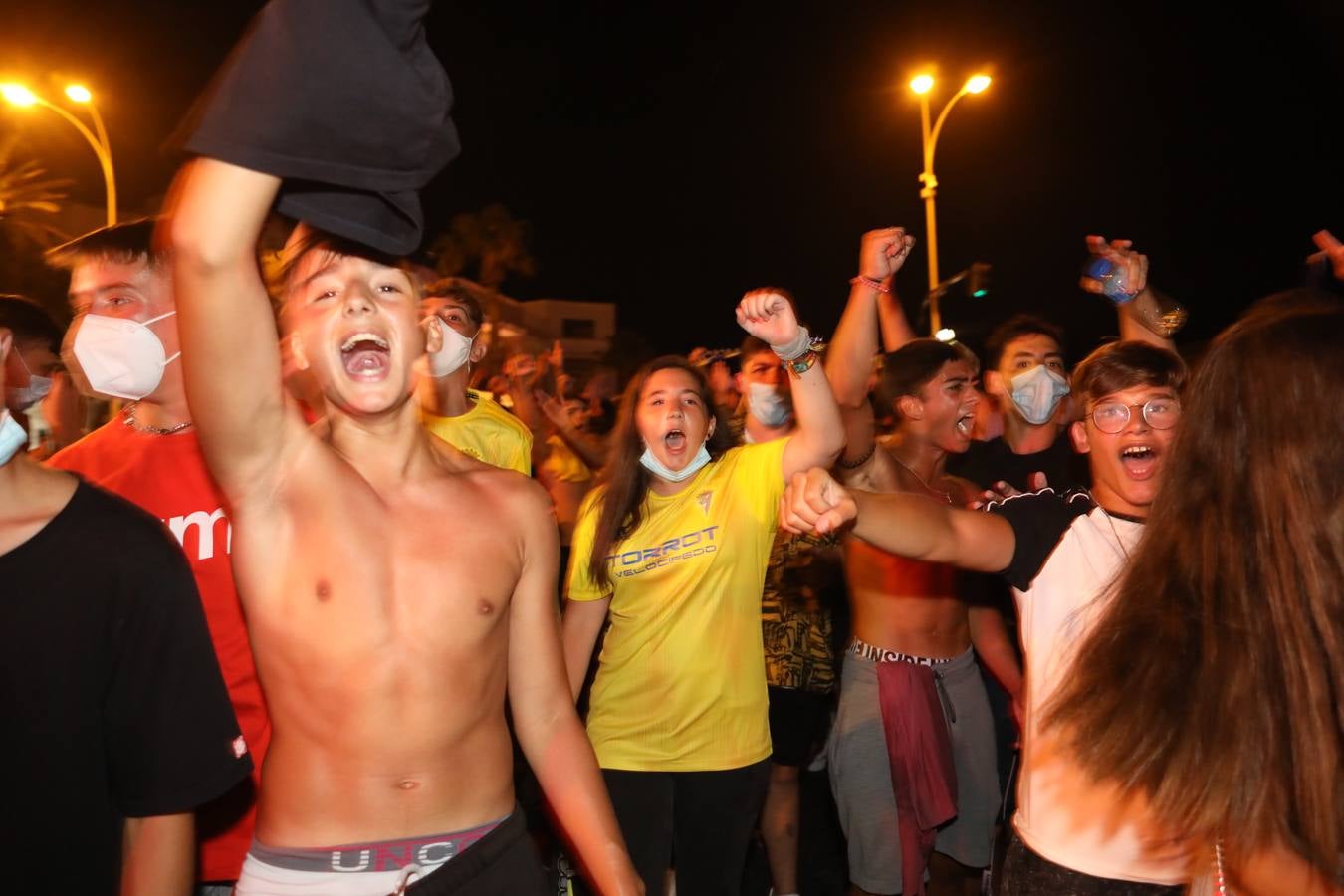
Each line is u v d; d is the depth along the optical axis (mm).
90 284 2652
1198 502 1760
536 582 2307
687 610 3764
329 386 2062
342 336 2031
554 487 5789
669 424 3891
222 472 1976
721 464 3902
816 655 4668
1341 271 3512
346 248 2047
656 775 3770
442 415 4328
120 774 1888
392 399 2066
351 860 2021
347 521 2061
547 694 2367
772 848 4695
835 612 5105
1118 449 2711
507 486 2295
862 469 4148
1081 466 4707
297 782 2039
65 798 1794
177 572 1912
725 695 3750
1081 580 2545
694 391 3977
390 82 1628
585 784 2359
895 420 4602
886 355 4723
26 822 1770
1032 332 4660
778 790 4703
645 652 3791
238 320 1790
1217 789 1588
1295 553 1629
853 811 4223
